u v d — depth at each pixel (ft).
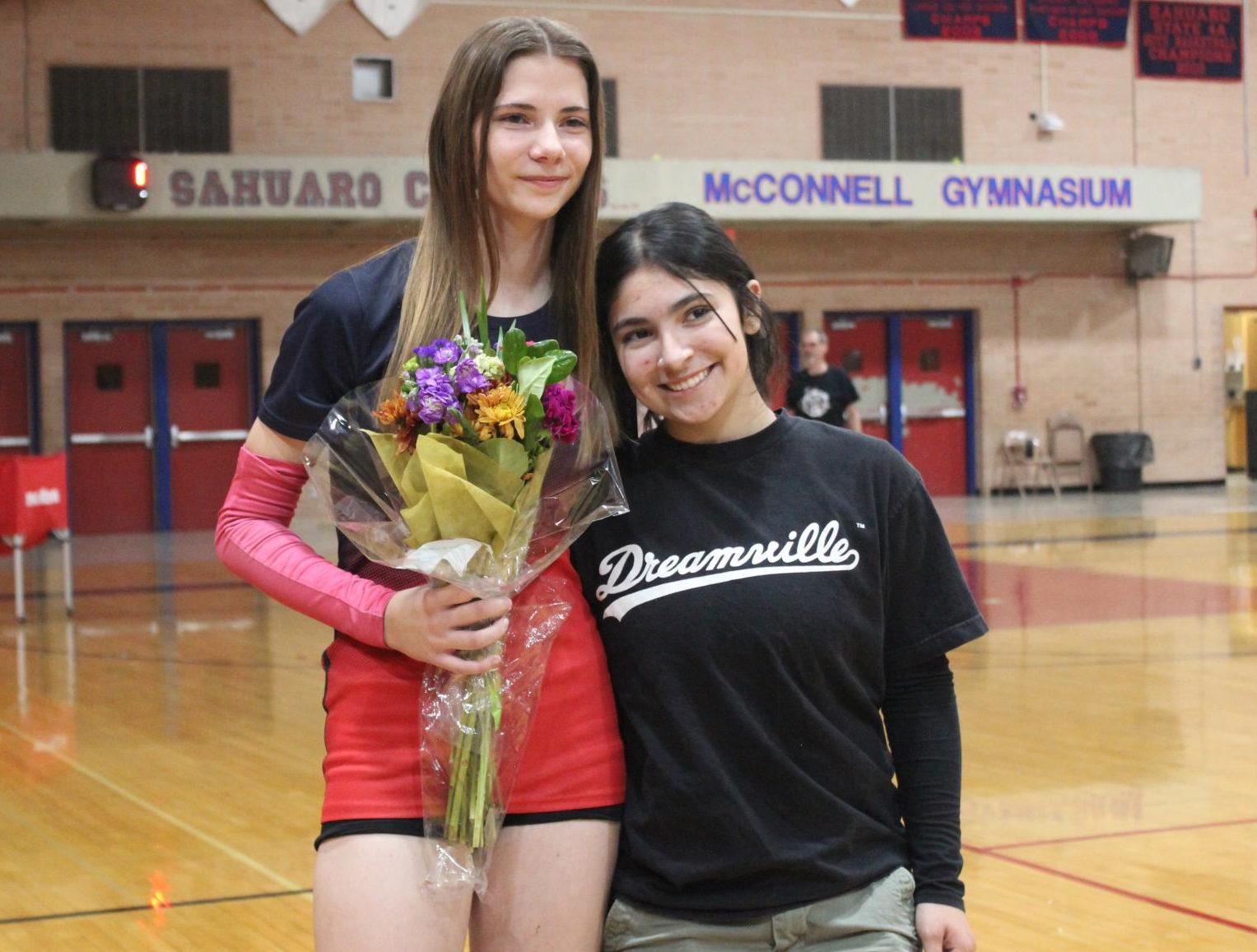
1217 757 17.01
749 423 7.06
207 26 49.70
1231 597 30.42
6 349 49.83
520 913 6.62
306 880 12.94
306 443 6.79
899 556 6.99
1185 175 56.34
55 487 30.40
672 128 53.93
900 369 58.34
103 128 49.03
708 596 6.69
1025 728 18.69
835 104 55.52
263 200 47.52
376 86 51.29
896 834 6.95
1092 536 43.32
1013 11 57.26
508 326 7.01
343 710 6.62
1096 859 13.11
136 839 14.33
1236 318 66.13
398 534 6.39
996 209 54.34
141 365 51.39
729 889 6.59
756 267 55.88
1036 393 59.41
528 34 6.79
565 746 6.70
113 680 23.39
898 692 7.17
